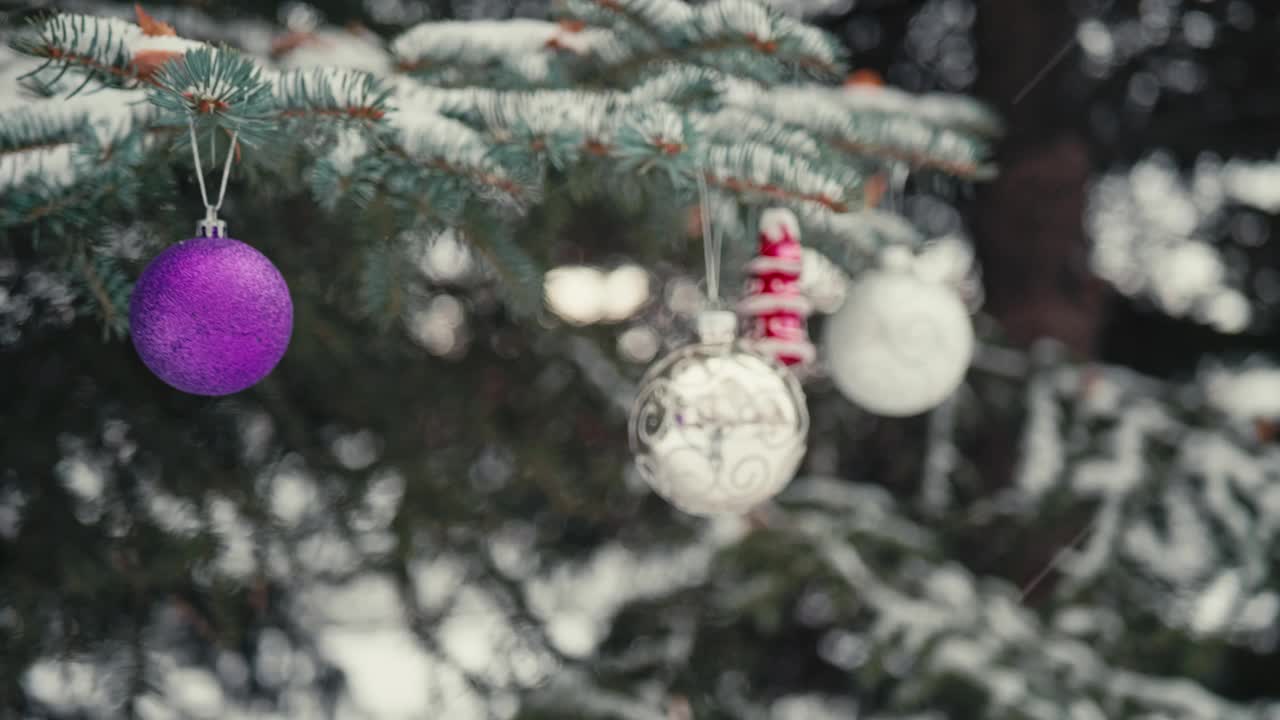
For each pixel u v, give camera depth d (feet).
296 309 5.48
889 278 4.98
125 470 5.49
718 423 4.51
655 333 6.79
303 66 4.89
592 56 4.95
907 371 4.94
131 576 5.33
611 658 6.20
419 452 5.93
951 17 9.03
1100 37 8.61
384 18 5.79
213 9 5.21
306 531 5.75
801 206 4.69
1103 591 6.17
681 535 6.56
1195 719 5.77
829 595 6.02
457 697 5.97
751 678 7.02
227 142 4.59
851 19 8.66
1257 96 8.61
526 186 4.57
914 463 8.07
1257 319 9.41
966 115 5.45
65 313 5.31
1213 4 8.18
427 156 4.56
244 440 5.72
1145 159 9.26
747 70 4.84
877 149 5.12
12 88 4.66
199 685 5.66
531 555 6.48
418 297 5.68
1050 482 6.54
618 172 4.79
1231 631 6.38
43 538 5.34
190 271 4.27
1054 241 8.48
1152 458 6.54
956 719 5.85
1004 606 6.11
